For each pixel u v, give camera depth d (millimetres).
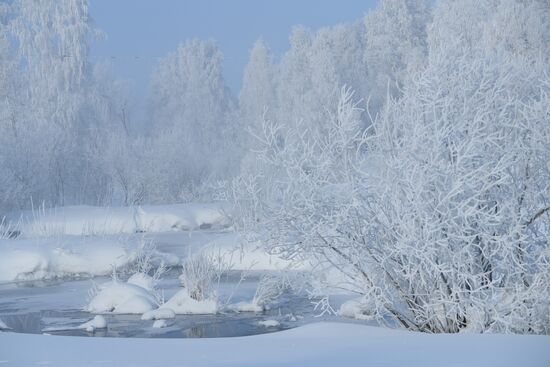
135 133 59250
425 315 8320
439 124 8383
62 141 32125
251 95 54875
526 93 9492
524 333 8109
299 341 6363
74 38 37219
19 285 16312
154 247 19344
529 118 8492
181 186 33625
